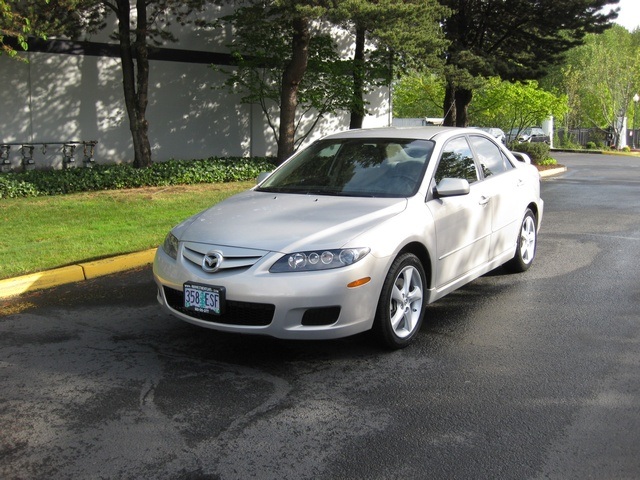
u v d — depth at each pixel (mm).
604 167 26047
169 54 17172
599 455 3396
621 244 8906
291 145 15875
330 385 4320
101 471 3277
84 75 15836
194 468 3297
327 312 4441
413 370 4562
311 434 3645
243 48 17500
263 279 4391
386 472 3246
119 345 5125
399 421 3799
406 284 4945
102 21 14273
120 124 16531
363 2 13016
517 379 4402
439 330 5410
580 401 4051
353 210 4953
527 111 28469
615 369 4562
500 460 3354
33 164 15156
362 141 6039
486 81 19641
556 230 10086
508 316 5770
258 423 3779
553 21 21250
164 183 13781
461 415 3871
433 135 5945
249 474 3236
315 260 4414
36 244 8289
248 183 14375
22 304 6316
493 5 21125
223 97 18469
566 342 5109
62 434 3670
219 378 4445
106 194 12398
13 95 14906
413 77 25453
